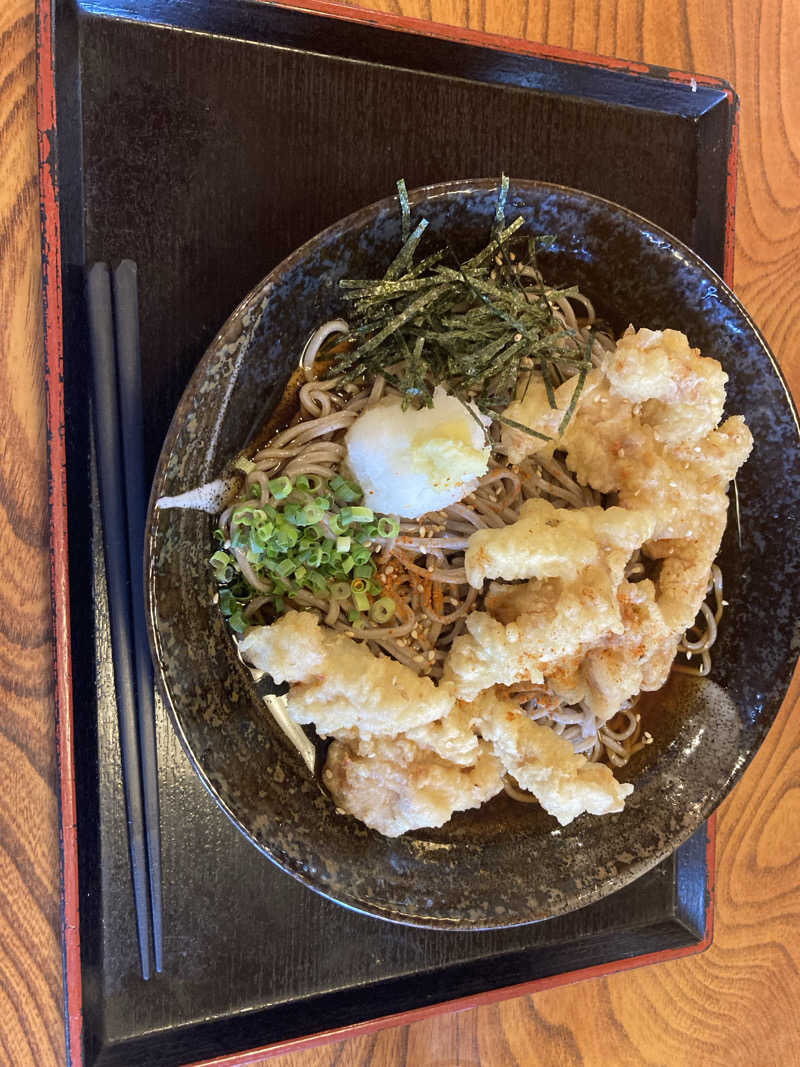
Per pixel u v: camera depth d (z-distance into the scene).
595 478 0.30
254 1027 0.29
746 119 0.35
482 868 0.29
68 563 0.27
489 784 0.29
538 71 0.30
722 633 0.32
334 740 0.29
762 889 0.37
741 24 0.34
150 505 0.24
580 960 0.33
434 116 0.29
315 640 0.27
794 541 0.30
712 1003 0.36
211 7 0.26
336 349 0.29
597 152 0.31
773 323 0.35
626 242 0.28
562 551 0.27
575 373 0.30
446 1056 0.33
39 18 0.25
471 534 0.30
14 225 0.27
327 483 0.29
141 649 0.27
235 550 0.27
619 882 0.30
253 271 0.28
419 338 0.27
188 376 0.27
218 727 0.26
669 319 0.30
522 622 0.28
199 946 0.28
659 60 0.33
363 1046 0.32
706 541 0.30
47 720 0.28
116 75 0.26
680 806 0.31
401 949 0.31
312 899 0.30
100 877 0.27
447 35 0.28
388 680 0.27
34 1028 0.28
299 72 0.28
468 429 0.27
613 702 0.29
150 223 0.27
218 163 0.27
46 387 0.26
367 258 0.26
